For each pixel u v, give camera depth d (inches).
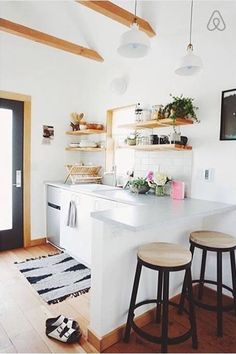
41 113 142.0
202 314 82.0
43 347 65.4
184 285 78.8
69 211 119.9
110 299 66.4
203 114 95.9
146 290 75.8
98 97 146.9
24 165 137.6
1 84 126.1
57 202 133.9
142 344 67.4
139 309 74.6
